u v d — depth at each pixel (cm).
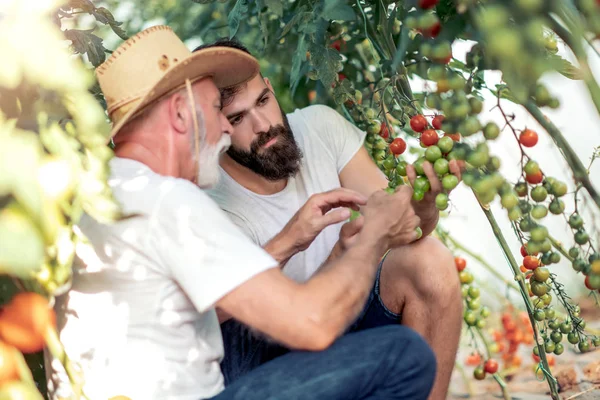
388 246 218
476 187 204
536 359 308
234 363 253
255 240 268
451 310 251
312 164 280
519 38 154
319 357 196
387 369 196
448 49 194
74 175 149
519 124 426
